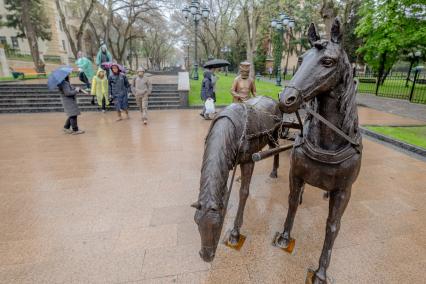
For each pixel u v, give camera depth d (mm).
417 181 4379
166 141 6559
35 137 6887
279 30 19125
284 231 2729
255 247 2754
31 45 19938
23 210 3420
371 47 15156
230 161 2102
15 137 6887
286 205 3590
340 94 1765
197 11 16609
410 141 6328
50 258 2586
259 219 3252
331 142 1942
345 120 1832
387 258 2633
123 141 6547
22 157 5387
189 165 5004
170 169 4805
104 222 3168
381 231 3053
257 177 4473
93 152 5715
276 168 4367
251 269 2473
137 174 4570
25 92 11766
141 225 3119
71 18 34031
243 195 2723
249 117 2494
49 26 27625
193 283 2322
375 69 18500
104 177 4441
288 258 2611
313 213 3408
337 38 1634
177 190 4004
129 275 2396
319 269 2297
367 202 3695
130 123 8602
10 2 24344
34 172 4629
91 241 2832
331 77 1618
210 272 2438
